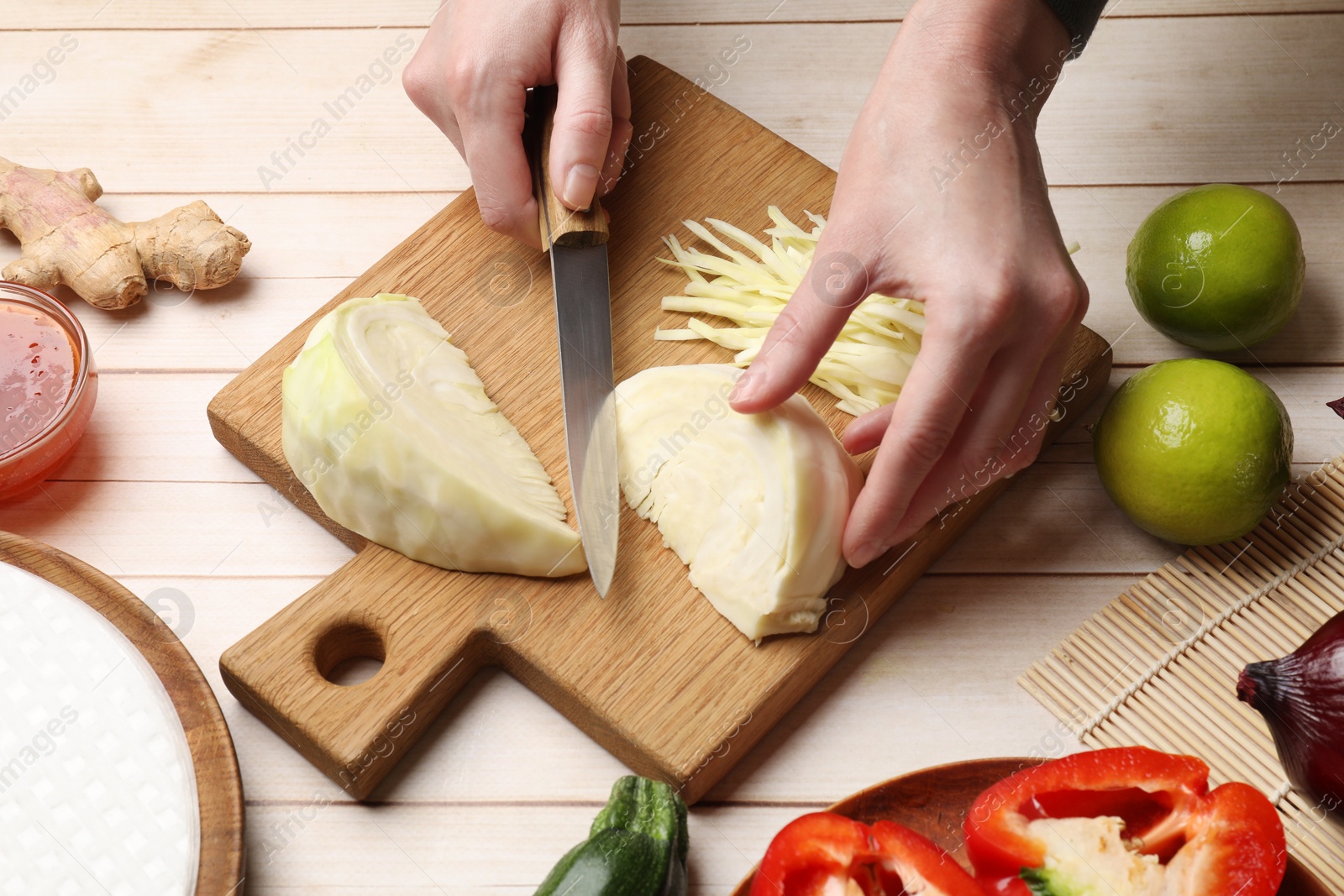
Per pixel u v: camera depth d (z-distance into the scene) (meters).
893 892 1.06
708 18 1.71
